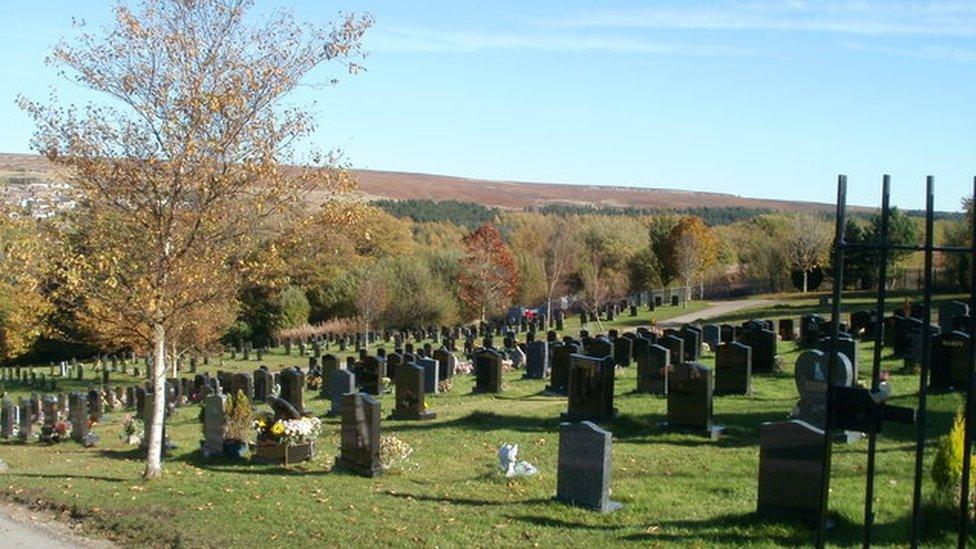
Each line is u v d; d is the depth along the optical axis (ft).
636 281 247.91
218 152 53.93
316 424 60.95
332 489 49.06
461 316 222.28
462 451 58.29
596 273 232.12
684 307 190.49
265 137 55.11
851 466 44.73
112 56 53.42
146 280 55.36
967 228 136.67
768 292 226.17
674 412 58.18
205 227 55.26
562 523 39.47
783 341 110.11
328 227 58.29
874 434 24.81
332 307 217.97
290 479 52.95
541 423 65.67
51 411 96.84
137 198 54.75
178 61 53.93
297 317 208.74
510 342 129.49
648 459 51.03
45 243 55.01
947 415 55.62
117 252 54.24
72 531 46.24
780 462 37.06
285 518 43.42
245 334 205.16
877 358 27.17
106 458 70.74
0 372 174.70
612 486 45.24
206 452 65.00
